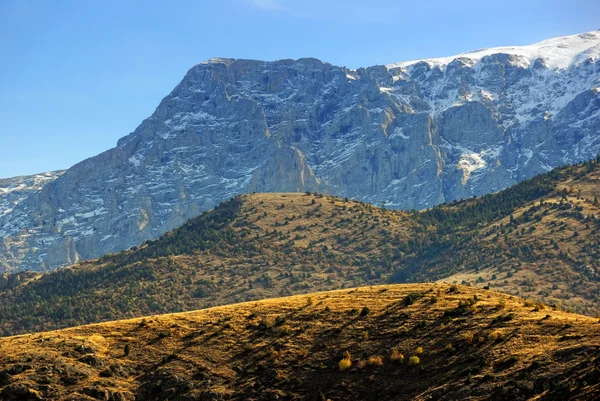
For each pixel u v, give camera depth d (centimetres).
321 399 10162
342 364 10662
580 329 9919
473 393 9112
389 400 9838
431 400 9388
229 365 11225
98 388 10738
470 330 10750
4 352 11756
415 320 11456
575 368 8819
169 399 10662
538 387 8806
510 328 10488
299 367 10900
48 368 11156
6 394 10650
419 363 10319
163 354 11638
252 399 10425
